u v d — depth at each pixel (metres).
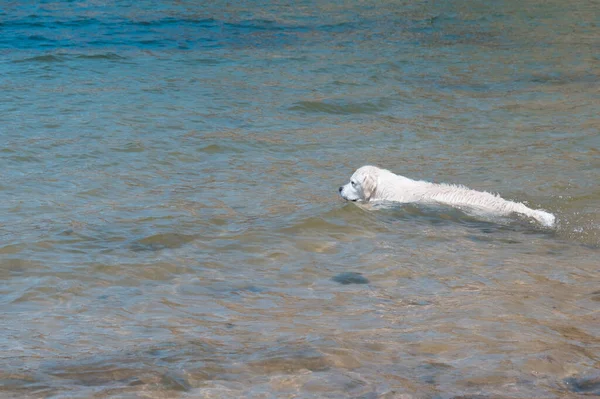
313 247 9.62
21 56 22.42
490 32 28.78
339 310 7.59
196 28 28.67
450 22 30.69
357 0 35.66
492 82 21.33
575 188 12.35
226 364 6.18
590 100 19.20
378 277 8.61
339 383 5.83
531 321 7.23
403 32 28.67
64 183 12.20
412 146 15.16
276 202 11.57
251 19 30.78
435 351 6.50
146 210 11.02
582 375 6.00
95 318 7.35
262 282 8.46
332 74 21.69
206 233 10.08
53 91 18.50
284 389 5.74
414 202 11.30
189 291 8.15
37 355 6.41
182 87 19.58
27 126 15.38
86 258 9.05
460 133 16.17
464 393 5.66
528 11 32.78
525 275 8.65
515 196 12.00
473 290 8.16
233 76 21.09
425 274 8.70
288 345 6.61
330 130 16.25
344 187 11.72
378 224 10.48
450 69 22.81
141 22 29.42
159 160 13.70
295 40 26.91
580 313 7.48
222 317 7.40
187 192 11.99
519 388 5.75
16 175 12.48
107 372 6.02
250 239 9.84
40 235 9.77
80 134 15.04
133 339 6.80
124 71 21.19
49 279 8.36
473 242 9.87
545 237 10.09
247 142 15.06
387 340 6.74
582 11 32.56
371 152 14.68
